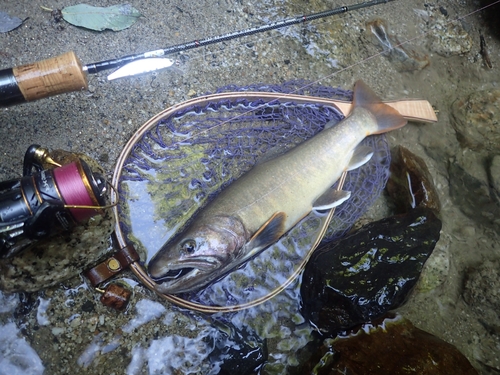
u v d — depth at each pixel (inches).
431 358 12.3
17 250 9.9
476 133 17.2
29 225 8.9
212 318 12.5
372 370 11.9
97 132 13.4
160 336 12.0
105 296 11.5
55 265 11.0
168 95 14.5
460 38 19.0
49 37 14.2
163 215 12.9
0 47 13.8
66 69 10.5
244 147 14.1
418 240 13.4
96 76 13.9
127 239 12.4
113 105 13.8
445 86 18.5
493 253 16.0
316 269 12.9
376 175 15.3
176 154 13.6
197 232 11.7
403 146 16.5
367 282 12.6
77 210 9.4
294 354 13.1
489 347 14.5
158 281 12.0
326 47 17.0
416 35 18.7
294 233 13.7
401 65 17.9
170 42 15.2
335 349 12.6
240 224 12.2
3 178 12.4
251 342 12.4
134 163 13.1
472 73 19.1
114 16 14.9
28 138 12.9
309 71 16.5
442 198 16.8
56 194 9.1
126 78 14.2
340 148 14.0
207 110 14.2
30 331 11.3
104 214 11.2
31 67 10.3
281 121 14.7
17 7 14.3
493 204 16.4
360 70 17.2
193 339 12.2
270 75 15.9
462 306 15.1
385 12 18.6
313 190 13.5
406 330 13.3
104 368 11.5
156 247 12.6
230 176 13.8
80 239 10.9
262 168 13.1
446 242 15.7
